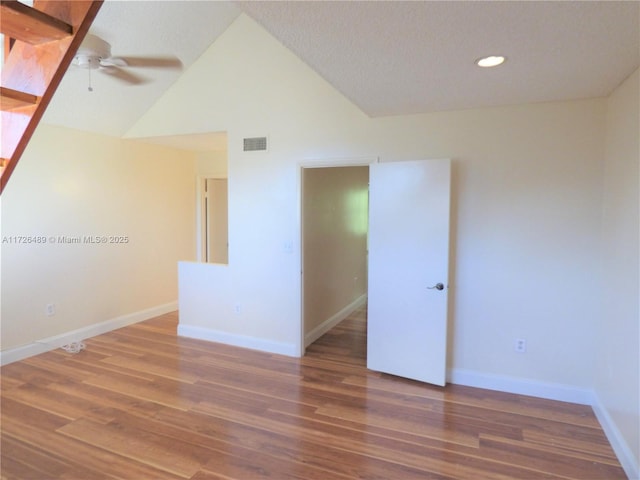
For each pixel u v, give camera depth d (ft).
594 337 9.73
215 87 13.66
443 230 10.46
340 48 6.59
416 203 10.75
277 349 13.43
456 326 11.01
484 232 10.53
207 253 20.26
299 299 13.06
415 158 11.11
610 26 5.73
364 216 20.21
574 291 9.84
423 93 9.06
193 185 19.60
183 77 14.08
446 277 10.52
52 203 13.47
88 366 12.13
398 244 11.09
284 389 10.66
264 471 7.32
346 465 7.50
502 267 10.43
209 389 10.61
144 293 17.22
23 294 12.74
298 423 8.95
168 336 15.11
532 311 10.25
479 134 10.39
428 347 10.89
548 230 9.95
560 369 10.11
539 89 8.71
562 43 6.33
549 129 9.77
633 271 7.45
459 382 11.07
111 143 15.38
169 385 10.84
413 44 6.43
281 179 12.96
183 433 8.52
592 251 9.61
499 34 6.03
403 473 7.29
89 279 14.87
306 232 13.58
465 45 6.44
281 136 12.82
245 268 13.80
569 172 9.67
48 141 13.24
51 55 4.48
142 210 16.93
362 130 11.69
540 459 7.71
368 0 5.08
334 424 8.93
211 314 14.58
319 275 14.98
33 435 8.41
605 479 7.16
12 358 12.39
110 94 13.16
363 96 9.29
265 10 5.36
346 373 11.75
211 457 7.72
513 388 10.54
